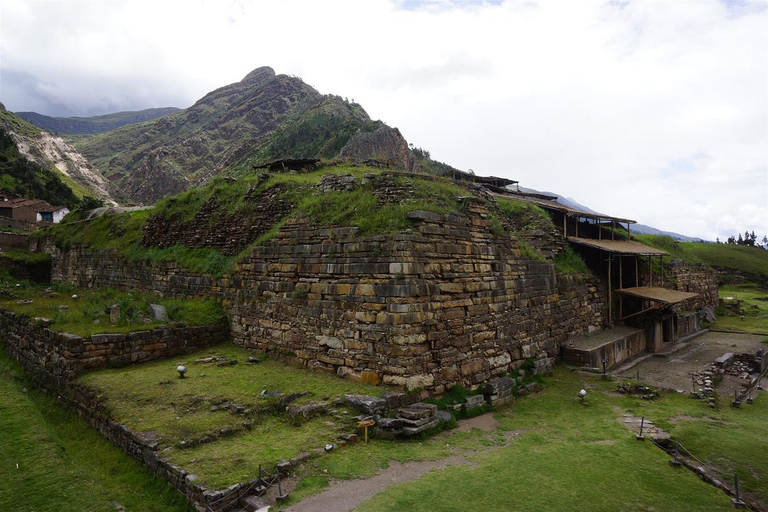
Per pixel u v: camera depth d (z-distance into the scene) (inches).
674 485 378.9
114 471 395.5
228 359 650.2
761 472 424.8
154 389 516.4
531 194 1624.0
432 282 551.8
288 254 666.2
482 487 351.9
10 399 543.2
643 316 1071.0
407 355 500.4
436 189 674.8
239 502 316.2
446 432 484.1
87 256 1291.8
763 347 1070.4
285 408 469.1
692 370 862.5
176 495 342.0
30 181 3545.8
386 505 316.8
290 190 821.2
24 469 374.0
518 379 669.3
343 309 566.9
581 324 944.9
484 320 633.6
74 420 522.6
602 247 1024.2
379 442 430.6
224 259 845.2
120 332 637.9
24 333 731.4
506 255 710.5
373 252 542.6
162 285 953.5
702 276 1627.7
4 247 1699.1
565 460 418.3
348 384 521.7
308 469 362.6
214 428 417.7
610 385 715.4
